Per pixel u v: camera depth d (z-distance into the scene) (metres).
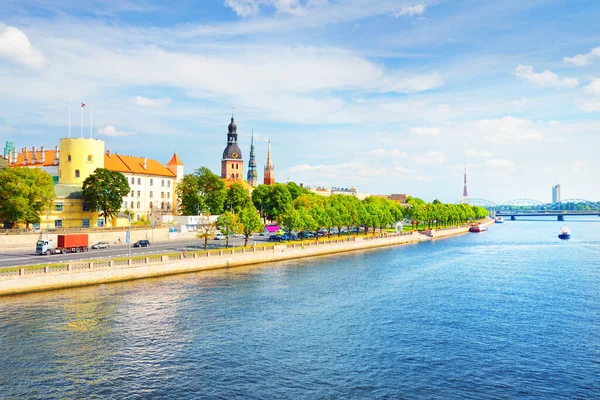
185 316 70.88
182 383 48.03
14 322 65.56
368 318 72.31
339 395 46.06
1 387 46.34
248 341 60.66
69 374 49.56
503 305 81.25
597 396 46.72
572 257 151.38
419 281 103.75
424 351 58.06
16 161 197.62
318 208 170.25
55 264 87.38
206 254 113.50
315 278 105.12
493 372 52.06
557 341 62.28
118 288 88.06
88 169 163.62
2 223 134.00
